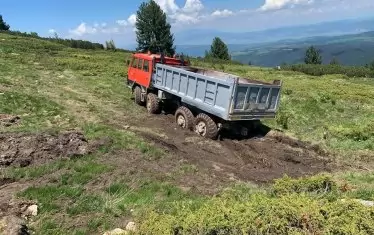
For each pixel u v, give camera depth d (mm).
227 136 13352
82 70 28719
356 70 48094
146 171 9188
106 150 10250
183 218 5051
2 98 15977
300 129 14906
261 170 10500
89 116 15148
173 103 15891
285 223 4773
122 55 46844
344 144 13016
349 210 5035
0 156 8961
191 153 11359
